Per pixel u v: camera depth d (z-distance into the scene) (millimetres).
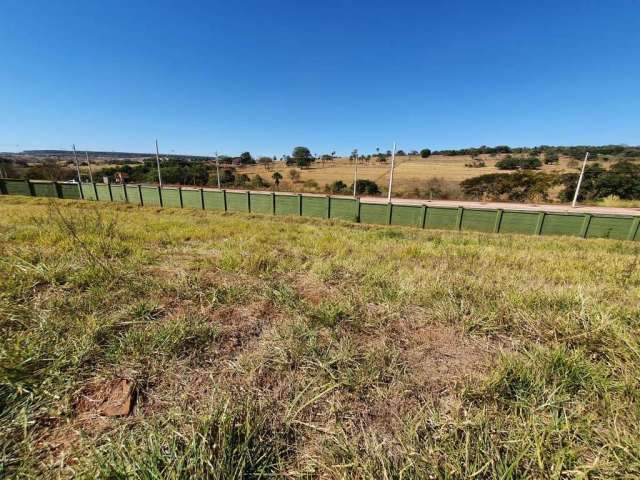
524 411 1415
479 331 2127
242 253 3932
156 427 1278
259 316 2279
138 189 22250
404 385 1588
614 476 1105
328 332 2066
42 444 1193
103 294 2416
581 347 1839
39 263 2865
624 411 1376
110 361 1657
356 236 6738
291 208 18062
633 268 3787
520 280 3334
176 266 3330
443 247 5270
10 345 1651
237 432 1246
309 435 1294
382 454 1189
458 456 1163
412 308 2475
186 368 1659
